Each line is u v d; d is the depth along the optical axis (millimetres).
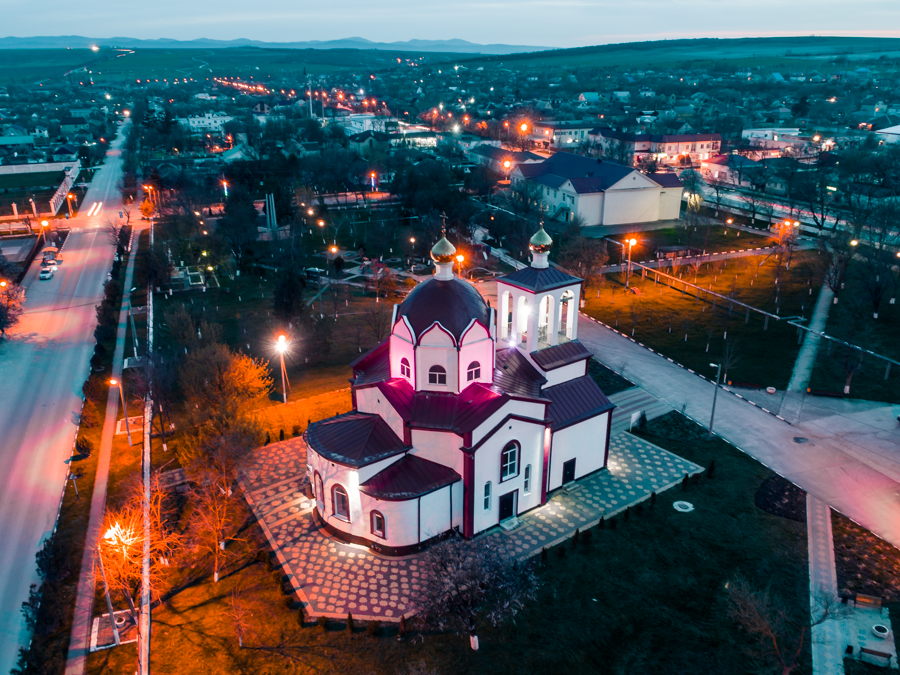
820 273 94750
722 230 127875
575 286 51844
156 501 46656
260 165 170625
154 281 96188
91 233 133750
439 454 44312
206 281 102562
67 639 37406
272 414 61812
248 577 41656
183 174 158250
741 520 47031
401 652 35875
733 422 60906
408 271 106938
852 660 35656
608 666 35156
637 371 71500
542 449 47312
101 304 89875
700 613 38594
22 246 122000
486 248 114188
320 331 73188
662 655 35812
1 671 35688
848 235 97188
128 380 67188
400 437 44938
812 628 37531
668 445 57094
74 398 66125
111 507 48594
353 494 43156
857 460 54625
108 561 39875
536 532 45875
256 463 53500
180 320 76000
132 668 35375
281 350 63094
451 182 159250
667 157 198750
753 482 51625
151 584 41094
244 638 36875
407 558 43156
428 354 44594
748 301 90312
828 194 149875
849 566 42562
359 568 42312
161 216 134875
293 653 35906
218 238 106500
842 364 71688
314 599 39812
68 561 41906
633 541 44719
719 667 35094
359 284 100750
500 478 45531
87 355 76562
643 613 38562
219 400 51719
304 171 166750
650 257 111375
